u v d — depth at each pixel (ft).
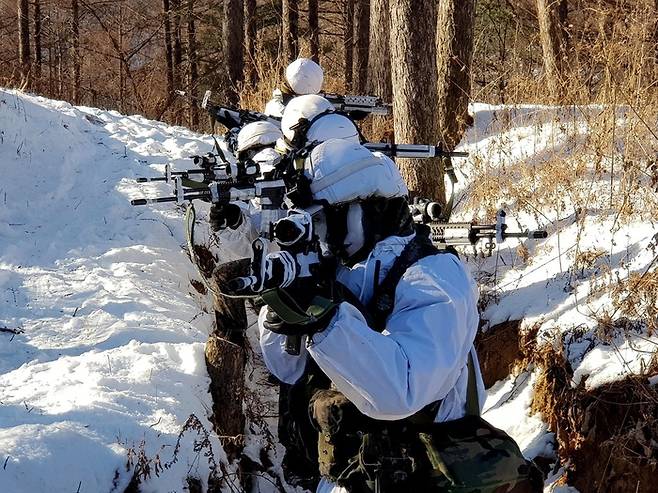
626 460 11.23
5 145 19.07
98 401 10.57
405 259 7.59
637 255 14.39
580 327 13.37
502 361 14.85
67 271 15.40
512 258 16.88
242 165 8.83
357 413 7.98
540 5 30.01
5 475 8.64
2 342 12.59
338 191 7.66
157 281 15.74
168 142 23.89
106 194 18.78
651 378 11.61
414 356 7.09
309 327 6.85
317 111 10.85
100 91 74.23
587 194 16.89
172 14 68.69
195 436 10.59
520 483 8.10
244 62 55.93
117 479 9.36
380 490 7.82
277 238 7.03
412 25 20.17
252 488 12.32
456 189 22.56
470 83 26.27
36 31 72.95
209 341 12.43
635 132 16.47
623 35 17.72
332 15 86.12
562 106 20.47
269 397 14.35
